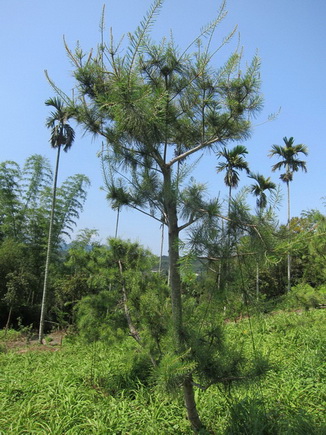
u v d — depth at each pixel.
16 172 20.73
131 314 5.03
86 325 5.91
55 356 9.05
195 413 3.77
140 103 3.02
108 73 3.29
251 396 4.64
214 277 3.29
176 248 3.26
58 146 16.03
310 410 4.65
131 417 4.66
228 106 3.76
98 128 3.87
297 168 23.59
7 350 11.45
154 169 3.94
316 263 5.21
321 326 6.39
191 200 3.21
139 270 5.47
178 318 3.46
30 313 20.17
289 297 4.33
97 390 5.77
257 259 3.17
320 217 3.47
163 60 3.64
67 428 4.48
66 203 21.33
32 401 5.33
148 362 5.23
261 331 8.09
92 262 5.96
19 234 21.41
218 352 3.44
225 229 3.12
